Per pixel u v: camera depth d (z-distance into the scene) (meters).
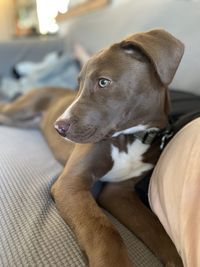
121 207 0.31
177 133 0.28
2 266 0.22
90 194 0.29
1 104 0.60
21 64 0.86
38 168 0.35
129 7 0.65
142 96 0.29
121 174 0.33
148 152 0.33
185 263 0.19
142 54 0.29
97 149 0.32
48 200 0.30
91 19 0.81
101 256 0.22
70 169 0.31
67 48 0.88
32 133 0.52
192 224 0.19
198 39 0.42
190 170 0.22
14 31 1.53
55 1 1.27
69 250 0.24
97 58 0.30
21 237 0.24
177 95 0.39
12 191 0.29
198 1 0.48
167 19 0.49
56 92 0.55
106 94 0.29
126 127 0.30
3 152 0.39
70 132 0.28
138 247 0.27
